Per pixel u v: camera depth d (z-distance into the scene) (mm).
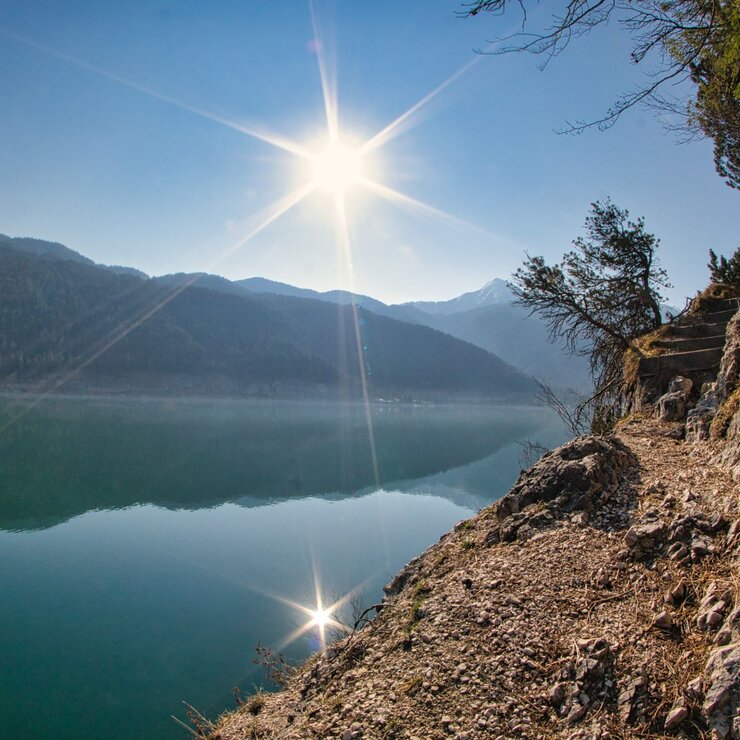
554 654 4051
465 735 3635
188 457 67562
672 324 12867
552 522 6082
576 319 15570
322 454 72812
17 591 22266
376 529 32688
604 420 13023
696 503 5301
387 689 4430
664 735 3096
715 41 5598
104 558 26984
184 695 14438
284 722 5176
